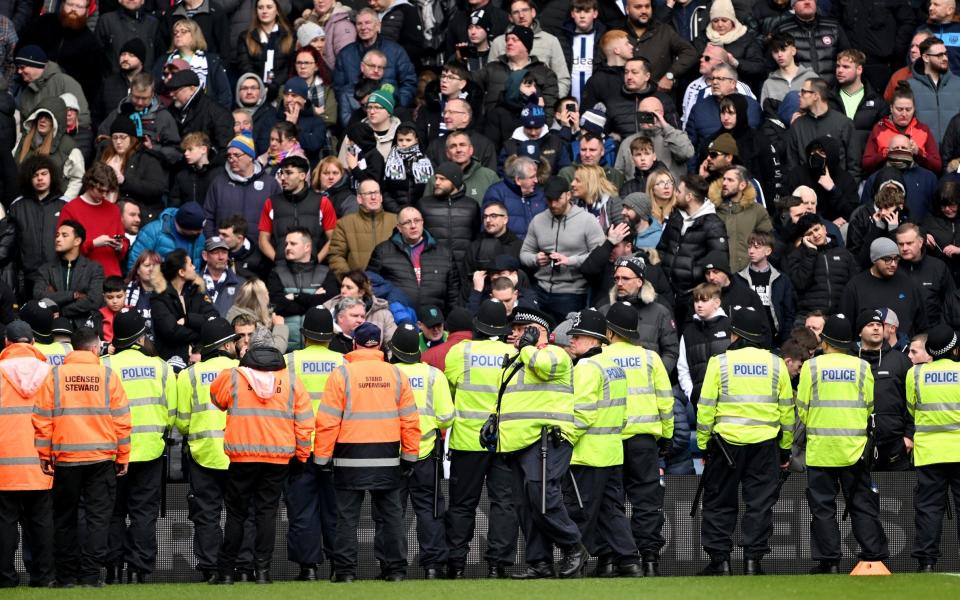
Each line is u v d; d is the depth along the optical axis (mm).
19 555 46625
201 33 68438
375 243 59438
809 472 46969
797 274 58562
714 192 60375
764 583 42875
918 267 59156
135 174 62094
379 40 68500
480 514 47500
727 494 46594
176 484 47281
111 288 54344
